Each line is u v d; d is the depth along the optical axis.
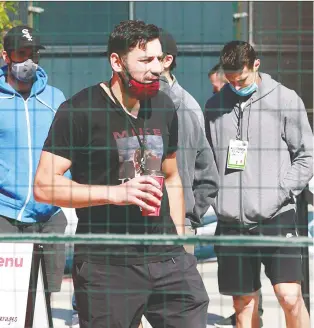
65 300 16.58
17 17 16.08
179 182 10.92
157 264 10.30
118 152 10.27
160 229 10.41
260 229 12.77
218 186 12.52
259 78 12.94
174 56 12.77
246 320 12.77
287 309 12.35
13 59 12.88
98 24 19.83
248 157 12.80
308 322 12.47
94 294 10.24
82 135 10.27
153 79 10.09
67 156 10.30
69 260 13.87
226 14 19.62
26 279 10.70
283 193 12.67
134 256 10.21
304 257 13.11
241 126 12.83
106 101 10.27
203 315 10.56
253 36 19.39
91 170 10.35
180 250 10.50
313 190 13.78
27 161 12.89
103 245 10.20
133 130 10.30
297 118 12.73
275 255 12.37
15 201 12.81
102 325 10.27
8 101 12.98
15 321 10.72
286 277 12.33
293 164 12.81
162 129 10.48
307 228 13.27
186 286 10.42
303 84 18.38
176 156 11.62
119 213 10.27
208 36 19.80
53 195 10.17
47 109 13.14
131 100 10.27
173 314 10.47
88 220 10.35
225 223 13.01
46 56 14.65
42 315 11.18
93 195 10.05
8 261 10.70
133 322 10.43
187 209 12.18
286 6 19.34
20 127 12.94
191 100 12.83
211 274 17.17
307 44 19.19
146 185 10.02
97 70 16.86
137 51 10.02
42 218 12.94
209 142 13.02
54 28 19.48
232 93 12.91
